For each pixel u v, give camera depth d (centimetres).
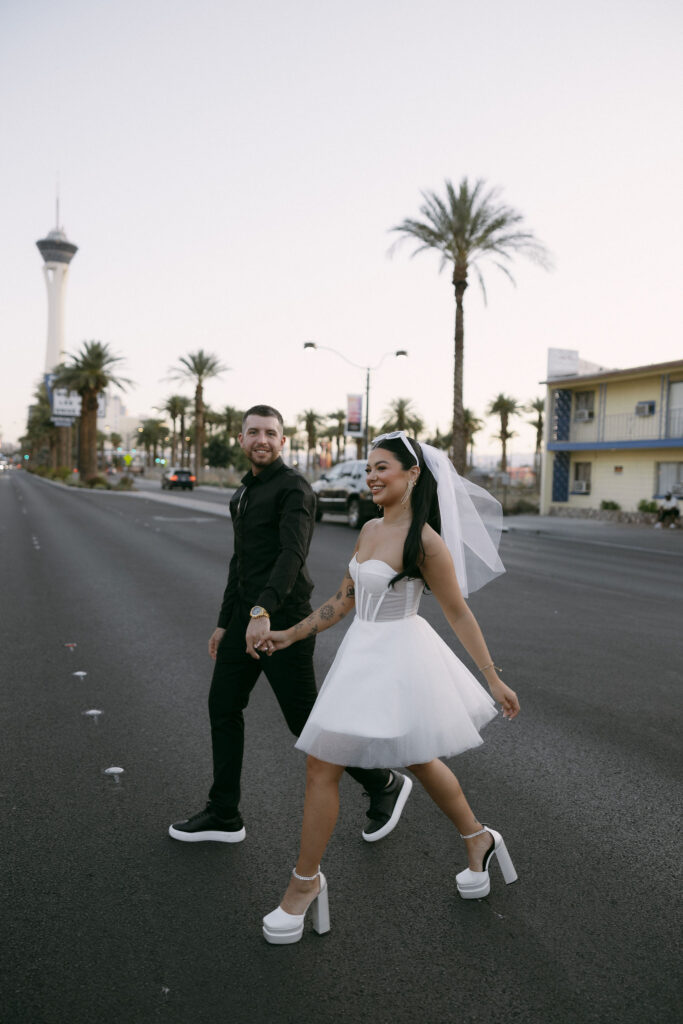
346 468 2097
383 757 244
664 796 360
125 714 477
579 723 468
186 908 262
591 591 1042
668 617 852
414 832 324
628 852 305
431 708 246
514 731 452
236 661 304
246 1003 214
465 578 271
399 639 249
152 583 1016
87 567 1163
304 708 304
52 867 288
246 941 244
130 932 247
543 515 3127
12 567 1152
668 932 251
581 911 263
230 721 308
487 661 255
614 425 2914
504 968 231
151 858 296
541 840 315
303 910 244
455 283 2608
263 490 300
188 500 3541
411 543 243
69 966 229
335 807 246
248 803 348
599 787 370
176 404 8288
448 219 2523
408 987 222
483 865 267
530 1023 207
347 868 292
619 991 221
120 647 657
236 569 308
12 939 242
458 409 2639
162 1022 206
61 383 5219
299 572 299
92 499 3453
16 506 2775
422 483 251
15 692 522
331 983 223
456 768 394
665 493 2698
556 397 3125
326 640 711
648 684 561
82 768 389
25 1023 204
